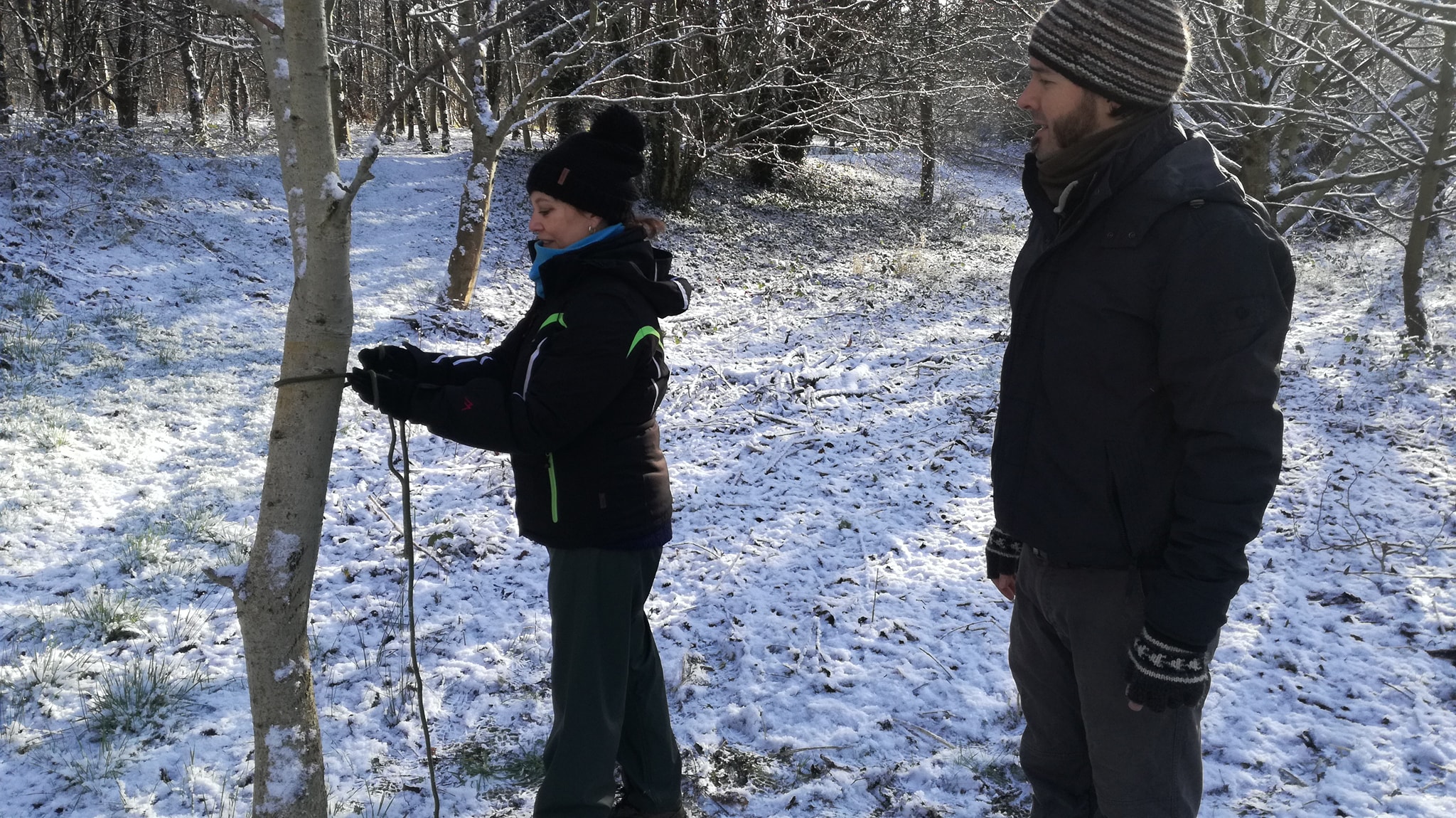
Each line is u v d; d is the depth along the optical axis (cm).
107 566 423
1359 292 962
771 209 1930
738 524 481
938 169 2483
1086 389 172
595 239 225
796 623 376
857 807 270
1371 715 299
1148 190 162
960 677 338
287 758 207
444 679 337
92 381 670
